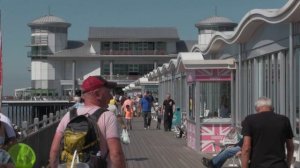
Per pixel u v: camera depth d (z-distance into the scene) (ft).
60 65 445.78
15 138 23.98
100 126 17.44
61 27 448.65
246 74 57.93
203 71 62.44
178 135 87.61
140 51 438.81
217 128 62.75
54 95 439.63
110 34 439.22
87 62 442.91
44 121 50.96
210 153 62.23
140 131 104.12
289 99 43.73
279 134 23.77
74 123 17.42
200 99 65.00
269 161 23.62
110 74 439.22
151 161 57.52
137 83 203.41
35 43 446.60
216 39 65.92
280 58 46.03
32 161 23.85
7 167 21.72
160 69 121.60
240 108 59.41
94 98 18.17
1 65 35.76
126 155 63.36
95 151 17.33
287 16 40.50
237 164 48.85
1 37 36.32
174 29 447.42
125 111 108.17
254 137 23.94
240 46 59.06
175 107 101.71
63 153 17.42
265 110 24.43
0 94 35.45
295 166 40.83
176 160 57.67
